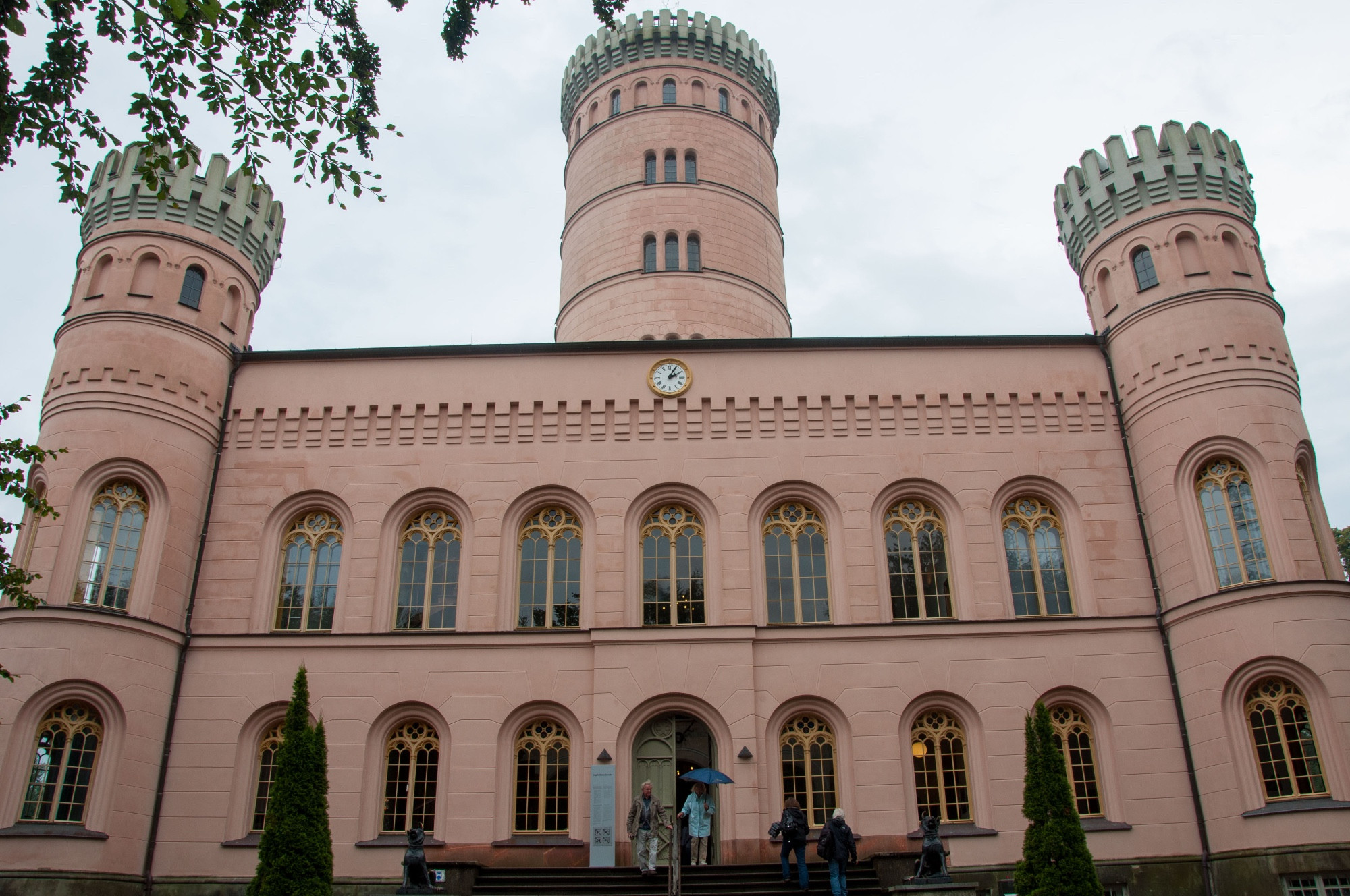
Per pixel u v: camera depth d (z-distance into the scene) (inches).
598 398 1189.1
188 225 1178.0
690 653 1062.4
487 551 1125.1
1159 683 1056.8
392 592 1122.0
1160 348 1135.0
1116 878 987.3
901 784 1022.4
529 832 1022.4
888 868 895.7
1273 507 1038.4
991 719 1045.8
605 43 1839.3
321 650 1070.4
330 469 1160.8
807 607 1116.5
